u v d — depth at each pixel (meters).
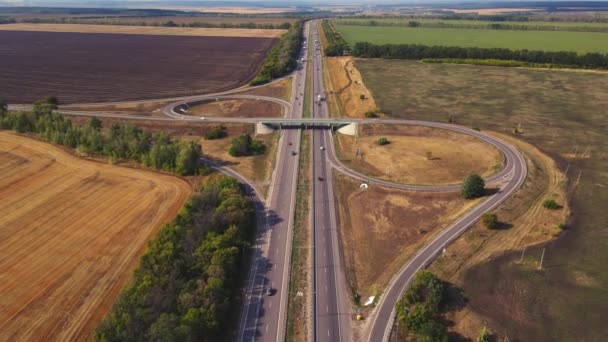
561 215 101.62
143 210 106.75
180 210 105.00
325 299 78.75
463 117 173.50
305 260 89.44
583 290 78.19
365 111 183.50
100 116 174.75
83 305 76.19
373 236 97.25
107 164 132.12
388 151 144.00
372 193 116.69
